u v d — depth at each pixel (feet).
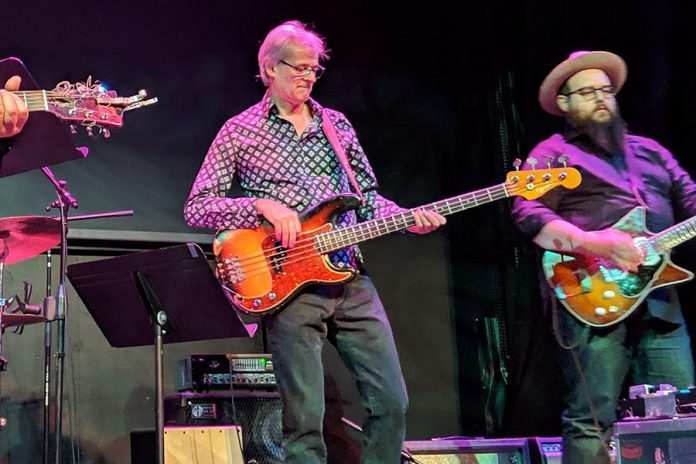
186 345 16.29
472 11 19.39
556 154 11.91
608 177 11.62
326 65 18.40
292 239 10.37
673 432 10.91
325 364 17.10
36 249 13.69
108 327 10.40
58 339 12.60
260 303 10.43
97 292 10.04
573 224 11.71
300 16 18.38
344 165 11.04
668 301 11.39
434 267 18.56
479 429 17.98
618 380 11.14
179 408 12.84
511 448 13.56
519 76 18.28
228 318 9.87
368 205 11.43
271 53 11.12
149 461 12.07
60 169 16.08
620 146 11.85
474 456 13.33
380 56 18.93
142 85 16.89
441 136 19.07
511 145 18.28
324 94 18.26
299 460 10.09
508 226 18.10
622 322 11.19
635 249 11.15
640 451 10.94
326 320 10.76
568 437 11.18
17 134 9.02
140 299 9.95
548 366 17.17
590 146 11.91
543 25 17.95
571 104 12.09
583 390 11.15
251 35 17.93
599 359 11.12
